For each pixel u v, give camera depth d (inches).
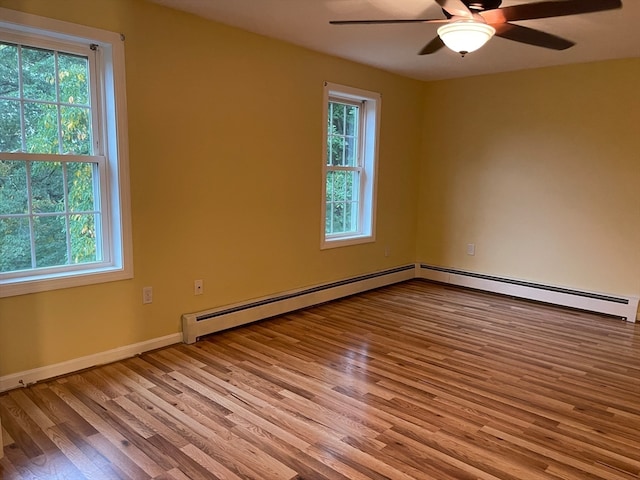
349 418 97.0
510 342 143.7
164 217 129.0
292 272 168.9
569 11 88.7
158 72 122.5
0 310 102.9
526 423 96.7
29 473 77.7
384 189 203.3
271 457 83.1
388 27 133.7
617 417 100.0
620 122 165.9
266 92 149.6
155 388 108.4
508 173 193.9
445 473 79.6
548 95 180.2
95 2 109.3
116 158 117.6
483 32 95.9
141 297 126.8
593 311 175.0
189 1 117.3
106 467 79.5
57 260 115.0
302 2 116.3
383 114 195.5
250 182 149.6
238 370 119.2
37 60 107.0
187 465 80.4
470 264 209.6
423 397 106.9
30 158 107.3
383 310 174.2
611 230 171.6
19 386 107.0
